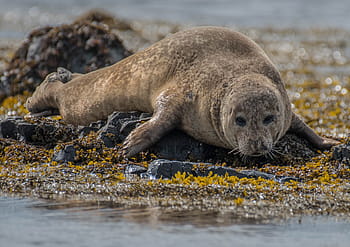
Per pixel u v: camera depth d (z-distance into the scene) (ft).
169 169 98.22
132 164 103.71
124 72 127.03
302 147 114.62
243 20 489.26
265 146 102.17
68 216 74.28
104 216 74.38
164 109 113.50
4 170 100.22
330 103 187.83
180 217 74.54
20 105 173.27
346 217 77.41
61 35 190.70
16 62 193.98
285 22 481.46
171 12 544.62
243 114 103.50
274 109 104.42
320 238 68.03
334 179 99.76
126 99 124.77
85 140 109.50
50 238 65.36
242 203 82.89
